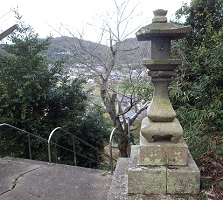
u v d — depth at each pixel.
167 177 1.99
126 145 6.40
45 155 5.39
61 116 5.90
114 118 6.33
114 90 6.69
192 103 3.94
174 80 4.23
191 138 2.93
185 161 2.05
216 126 3.18
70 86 5.98
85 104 6.63
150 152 2.07
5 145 5.06
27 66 5.21
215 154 2.59
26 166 3.15
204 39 4.21
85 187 2.58
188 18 4.58
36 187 2.58
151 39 2.02
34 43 5.44
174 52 4.50
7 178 2.79
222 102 3.28
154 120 2.12
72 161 6.18
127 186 2.17
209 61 3.41
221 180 2.14
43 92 5.31
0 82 5.12
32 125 5.22
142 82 6.21
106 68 6.38
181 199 1.94
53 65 5.95
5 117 5.01
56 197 2.38
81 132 6.43
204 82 3.49
